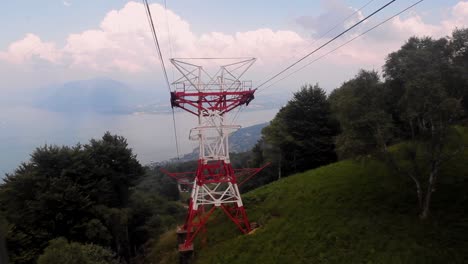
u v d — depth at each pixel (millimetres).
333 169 38156
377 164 33000
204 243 31234
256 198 36906
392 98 24359
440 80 21453
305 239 25406
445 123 21359
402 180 28594
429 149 22625
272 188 38906
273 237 27359
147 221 50906
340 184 32500
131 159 50500
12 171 43438
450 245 20062
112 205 46781
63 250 26000
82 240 39281
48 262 24828
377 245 21859
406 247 20828
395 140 26047
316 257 23047
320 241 24469
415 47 25141
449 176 26938
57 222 38969
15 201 40688
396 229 22781
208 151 28719
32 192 41281
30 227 36750
